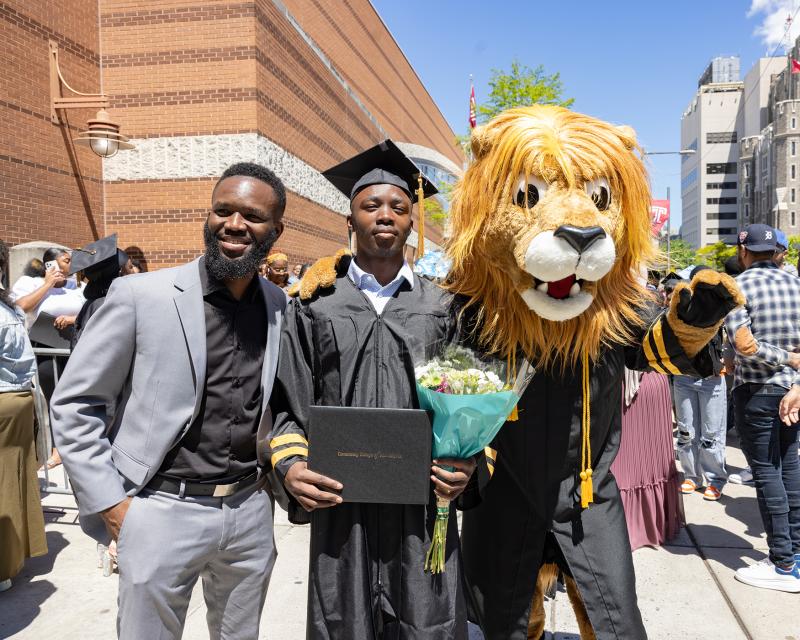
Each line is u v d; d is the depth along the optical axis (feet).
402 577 5.99
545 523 6.81
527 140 6.23
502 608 6.89
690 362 6.37
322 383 6.31
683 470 16.89
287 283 23.16
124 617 5.92
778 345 10.99
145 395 6.03
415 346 6.23
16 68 29.19
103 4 34.12
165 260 34.42
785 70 273.75
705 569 11.90
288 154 40.14
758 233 11.54
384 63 84.74
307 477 5.68
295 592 11.05
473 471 6.27
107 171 34.50
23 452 11.07
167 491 6.07
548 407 6.78
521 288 6.26
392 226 6.53
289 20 39.88
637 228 6.61
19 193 29.30
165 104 34.12
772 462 11.14
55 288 19.27
